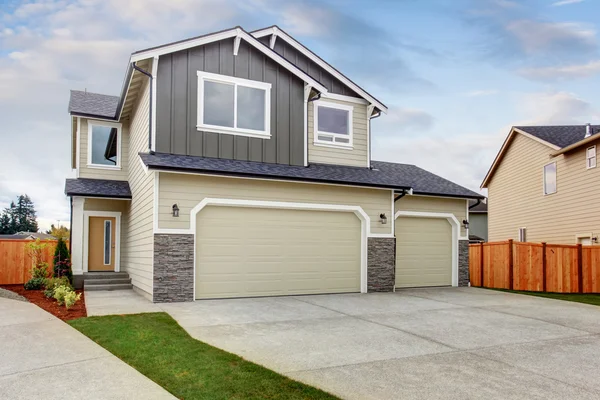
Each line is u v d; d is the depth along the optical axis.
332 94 14.73
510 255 15.43
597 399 4.91
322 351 6.60
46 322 8.10
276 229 12.28
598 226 18.05
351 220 13.41
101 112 15.91
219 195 11.48
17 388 4.90
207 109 12.34
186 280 10.97
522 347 7.16
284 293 12.25
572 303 12.12
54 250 14.51
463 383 5.32
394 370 5.76
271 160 13.02
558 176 20.80
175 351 6.25
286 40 14.73
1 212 74.56
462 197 15.65
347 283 13.23
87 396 4.68
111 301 10.88
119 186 15.24
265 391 4.80
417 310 10.34
